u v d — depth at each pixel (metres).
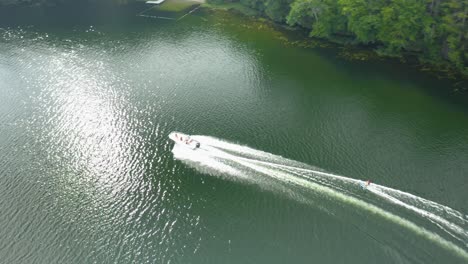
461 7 97.44
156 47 121.81
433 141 78.25
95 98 95.44
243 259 57.12
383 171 70.50
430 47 106.06
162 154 76.94
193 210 65.06
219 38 127.00
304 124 83.94
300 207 64.75
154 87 99.56
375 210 63.12
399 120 84.94
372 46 117.12
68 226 62.78
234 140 79.44
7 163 75.31
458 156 74.00
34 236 61.22
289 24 131.00
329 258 56.72
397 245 57.66
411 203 63.88
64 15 151.25
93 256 58.22
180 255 58.00
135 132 83.12
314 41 122.62
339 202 65.00
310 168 71.69
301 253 57.59
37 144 80.12
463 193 65.50
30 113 90.00
